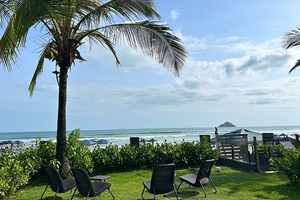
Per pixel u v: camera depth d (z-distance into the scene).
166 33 6.73
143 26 6.70
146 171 7.82
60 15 5.07
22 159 6.36
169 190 4.40
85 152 7.62
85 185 4.18
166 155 8.46
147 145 8.89
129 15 6.22
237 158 8.67
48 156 7.03
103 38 7.54
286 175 5.78
